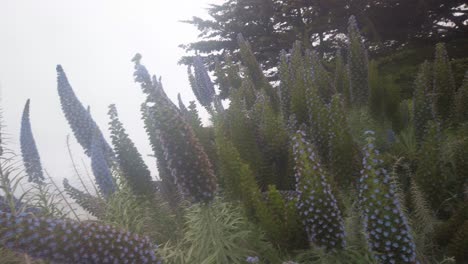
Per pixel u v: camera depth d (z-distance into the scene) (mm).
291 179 4723
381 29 16969
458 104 6023
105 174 4844
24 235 2365
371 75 7090
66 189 5410
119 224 4621
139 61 3588
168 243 4605
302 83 5395
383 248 2926
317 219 3270
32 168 5070
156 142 5004
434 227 3914
